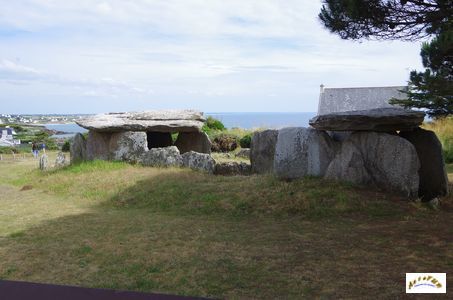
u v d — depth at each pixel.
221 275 5.50
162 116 17.61
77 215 9.52
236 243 6.98
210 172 13.71
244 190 10.22
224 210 9.41
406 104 17.53
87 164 15.09
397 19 7.31
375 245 6.65
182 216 9.21
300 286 5.07
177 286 5.19
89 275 5.64
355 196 9.20
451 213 8.70
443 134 19.58
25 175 17.44
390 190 9.71
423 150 10.28
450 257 5.98
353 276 5.34
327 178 10.23
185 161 14.26
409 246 6.54
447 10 6.92
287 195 9.51
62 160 18.19
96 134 16.30
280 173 10.86
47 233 7.92
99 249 6.79
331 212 8.73
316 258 6.09
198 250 6.61
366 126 9.92
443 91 13.07
